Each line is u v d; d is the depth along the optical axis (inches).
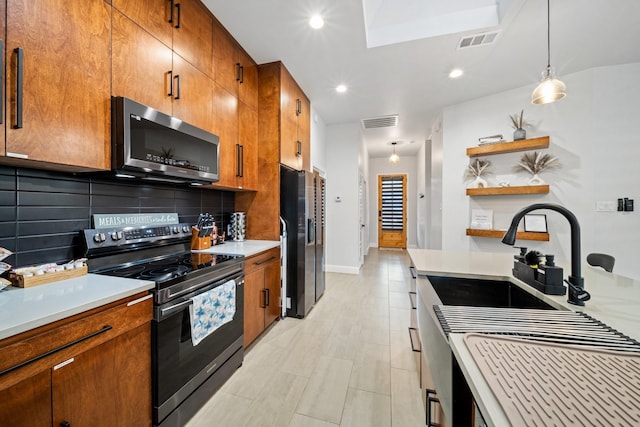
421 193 255.0
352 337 94.7
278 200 107.1
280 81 105.7
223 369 68.6
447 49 96.3
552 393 18.3
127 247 64.9
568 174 116.6
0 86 36.7
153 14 60.6
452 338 27.3
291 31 86.4
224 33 85.2
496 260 76.2
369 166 314.3
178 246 81.1
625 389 18.7
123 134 51.7
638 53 99.3
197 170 71.4
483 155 140.2
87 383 38.5
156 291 48.8
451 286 63.4
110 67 51.6
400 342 91.2
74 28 45.6
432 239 185.5
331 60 103.7
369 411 60.5
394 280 169.5
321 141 174.2
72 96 45.4
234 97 90.7
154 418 49.3
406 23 91.7
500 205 135.7
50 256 52.4
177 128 64.6
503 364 22.1
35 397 32.7
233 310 69.6
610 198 109.0
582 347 24.7
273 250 103.0
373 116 170.7
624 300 42.1
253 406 61.6
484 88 128.7
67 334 35.9
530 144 121.3
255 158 105.5
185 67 69.2
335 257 191.5
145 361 47.6
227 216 109.3
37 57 40.6
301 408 61.3
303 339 93.1
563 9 77.3
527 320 32.8
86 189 58.8
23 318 31.9
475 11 85.5
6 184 46.6
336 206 190.7
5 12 37.1
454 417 27.5
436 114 166.1
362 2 74.7
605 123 109.1
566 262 78.7
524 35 88.5
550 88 77.7
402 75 115.4
